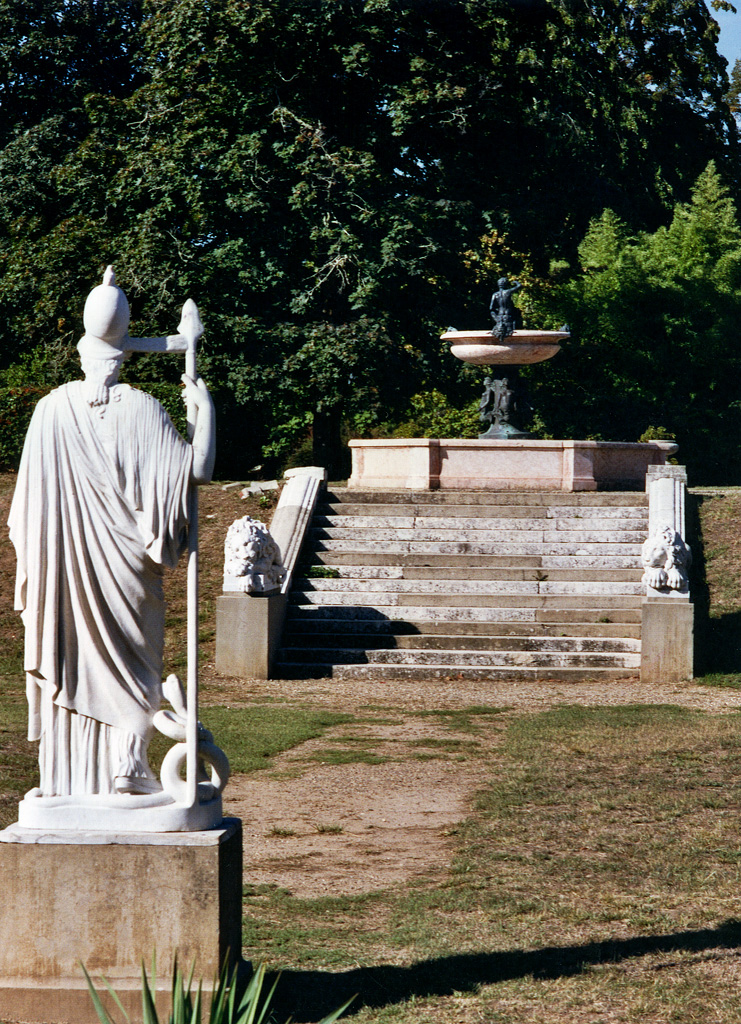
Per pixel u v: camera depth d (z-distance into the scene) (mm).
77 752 5578
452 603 18172
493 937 6719
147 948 5316
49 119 34906
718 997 5773
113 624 5547
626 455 23156
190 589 5590
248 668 16594
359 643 17484
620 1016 5590
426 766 11336
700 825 8984
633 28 40875
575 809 9516
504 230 32219
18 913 5348
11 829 5445
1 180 34125
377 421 31109
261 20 28812
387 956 6449
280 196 29938
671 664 16281
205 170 29719
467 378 31750
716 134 42438
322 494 21375
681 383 36844
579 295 36281
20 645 17938
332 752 12000
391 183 31453
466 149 33312
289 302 30641
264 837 8953
